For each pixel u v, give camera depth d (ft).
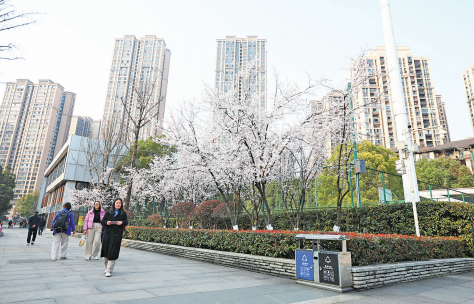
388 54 39.96
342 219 40.78
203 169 38.93
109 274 18.85
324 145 39.37
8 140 467.52
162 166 45.37
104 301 12.49
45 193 197.47
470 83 424.87
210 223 56.70
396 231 35.96
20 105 485.56
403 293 16.70
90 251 27.66
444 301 14.99
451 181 170.71
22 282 15.94
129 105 393.91
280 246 23.03
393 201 45.62
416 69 338.54
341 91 34.24
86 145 110.52
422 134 312.91
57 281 16.57
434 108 324.39
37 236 74.23
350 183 42.47
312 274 18.31
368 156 96.89
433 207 33.91
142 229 49.11
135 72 448.24
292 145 36.96
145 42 460.96
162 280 18.33
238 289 16.52
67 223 27.48
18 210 326.24
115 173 97.81
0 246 41.32
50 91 497.87
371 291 17.08
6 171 222.28
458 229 31.65
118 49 458.91
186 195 62.23
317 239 18.62
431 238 26.84
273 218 49.47
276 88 36.99
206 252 30.45
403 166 36.19
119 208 20.54
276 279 20.48
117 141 86.22
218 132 39.06
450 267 25.45
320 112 35.14
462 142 232.53
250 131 35.06
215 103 37.04
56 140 497.05
